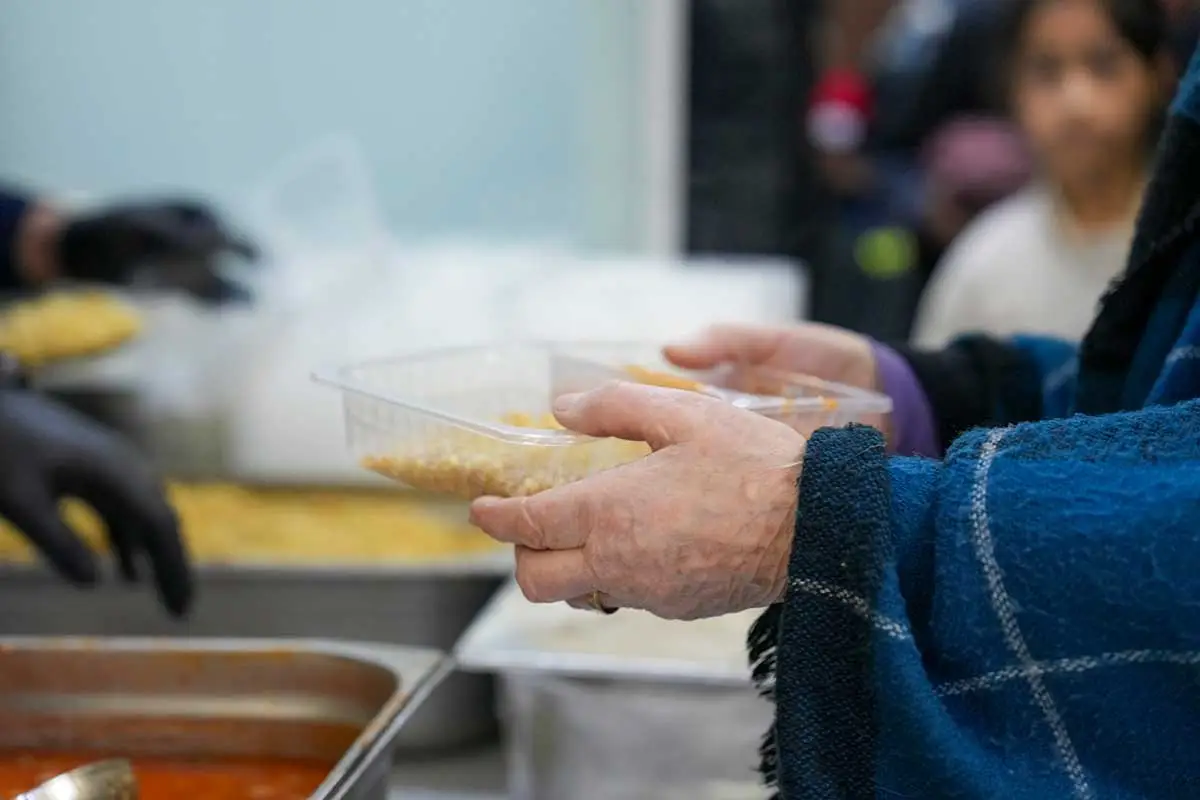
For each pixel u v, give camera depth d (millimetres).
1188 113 658
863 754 502
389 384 738
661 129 2178
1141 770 502
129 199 2057
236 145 2211
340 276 1564
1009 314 1654
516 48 2158
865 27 2367
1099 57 1508
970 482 512
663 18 2115
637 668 867
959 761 490
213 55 2170
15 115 2227
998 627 500
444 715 1056
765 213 2254
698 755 873
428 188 2227
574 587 562
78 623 1115
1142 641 486
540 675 892
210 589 1096
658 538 535
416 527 1295
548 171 2223
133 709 795
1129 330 710
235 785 762
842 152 2295
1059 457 511
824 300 2291
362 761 625
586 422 580
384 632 1092
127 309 1504
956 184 2178
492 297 1519
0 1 2170
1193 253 672
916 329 2078
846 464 521
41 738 799
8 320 1444
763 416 588
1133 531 480
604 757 885
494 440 641
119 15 2160
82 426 990
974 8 2236
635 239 2242
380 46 2160
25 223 1681
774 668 542
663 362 836
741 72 2186
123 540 989
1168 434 515
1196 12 1514
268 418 1386
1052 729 505
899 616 497
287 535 1262
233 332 1453
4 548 1231
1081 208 1606
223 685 794
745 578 539
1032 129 1600
